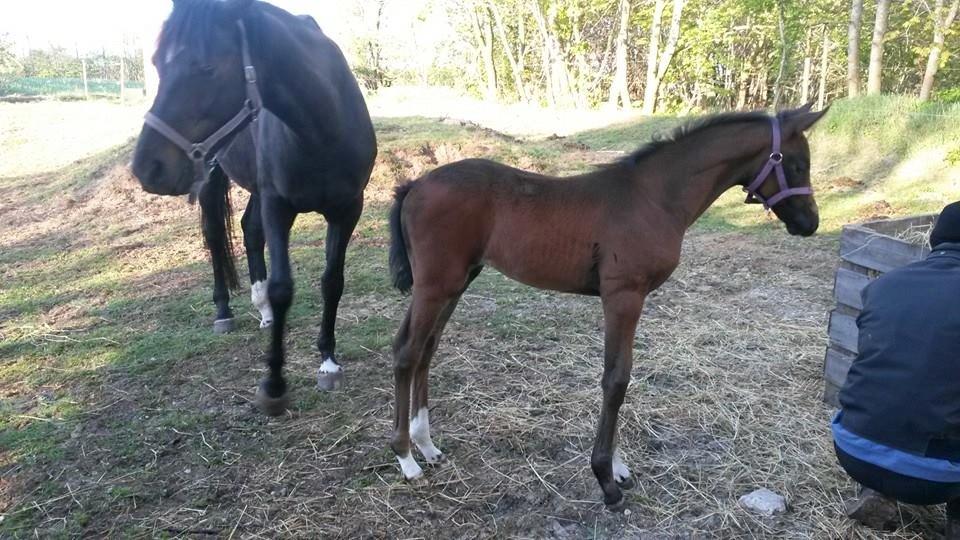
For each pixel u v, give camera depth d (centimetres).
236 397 360
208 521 263
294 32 312
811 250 624
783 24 1633
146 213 775
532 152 951
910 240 343
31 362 404
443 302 273
